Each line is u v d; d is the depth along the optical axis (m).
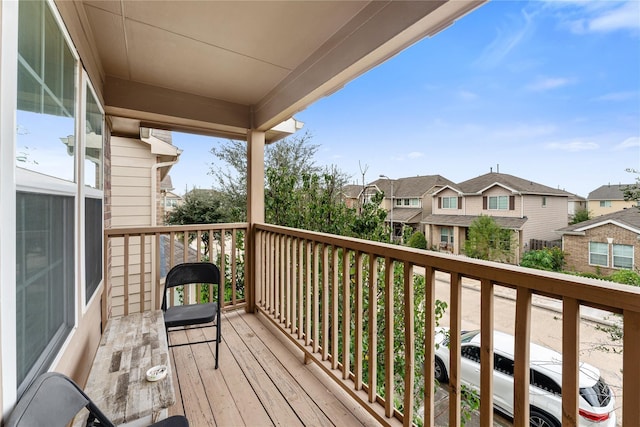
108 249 2.78
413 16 1.49
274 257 2.95
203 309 2.41
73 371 1.36
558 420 1.31
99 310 2.30
